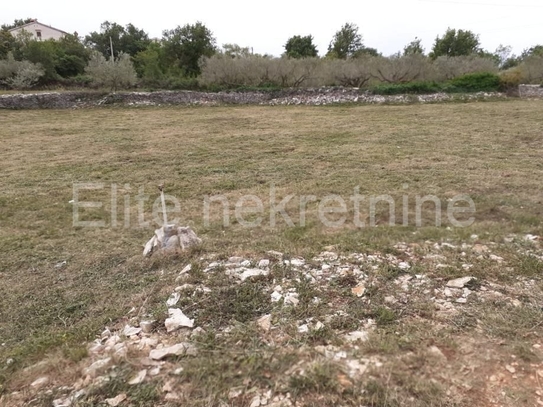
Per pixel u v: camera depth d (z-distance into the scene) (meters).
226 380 1.56
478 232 3.33
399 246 3.02
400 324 1.92
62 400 1.52
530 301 2.12
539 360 1.63
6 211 4.37
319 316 2.00
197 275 2.51
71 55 20.64
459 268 2.52
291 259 2.73
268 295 2.23
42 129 9.93
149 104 14.50
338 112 12.70
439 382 1.51
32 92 15.46
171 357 1.71
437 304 2.10
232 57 17.05
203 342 1.80
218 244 3.26
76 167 6.35
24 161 6.77
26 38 20.53
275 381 1.54
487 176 5.19
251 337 1.84
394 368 1.58
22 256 3.22
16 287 2.69
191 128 10.03
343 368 1.59
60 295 2.56
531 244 2.99
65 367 1.73
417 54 16.77
